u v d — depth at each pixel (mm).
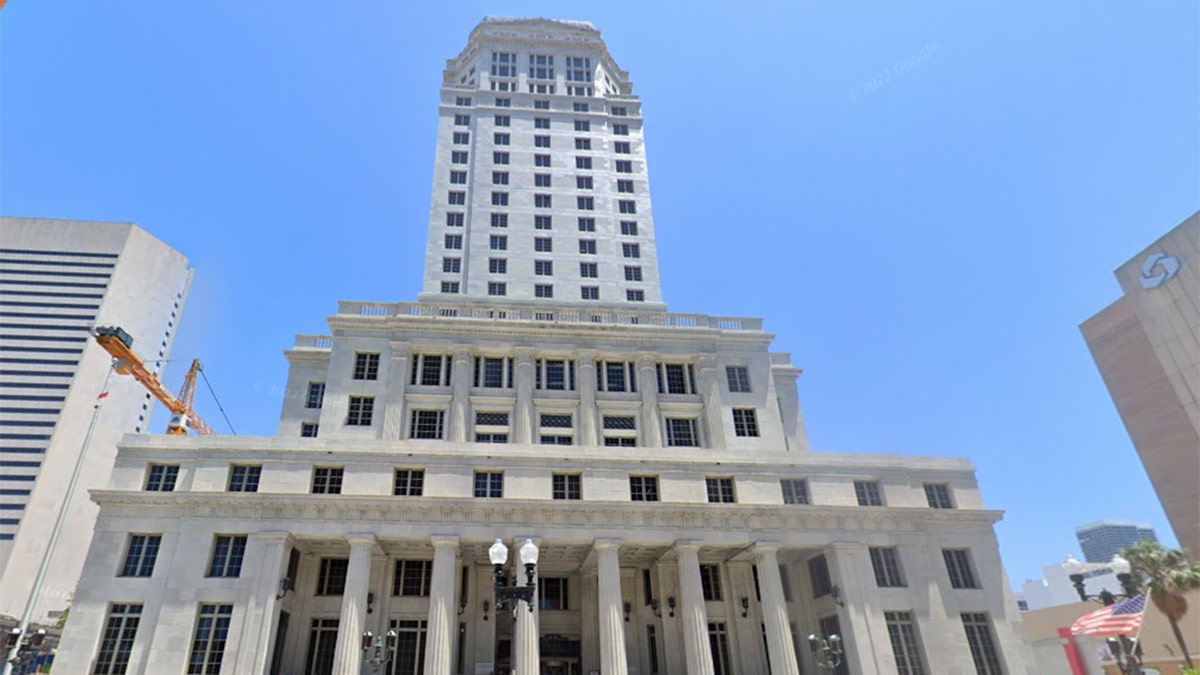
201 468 39125
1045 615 69062
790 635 38000
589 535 38969
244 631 34219
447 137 79250
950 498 45594
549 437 50812
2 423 107750
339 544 39625
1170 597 47406
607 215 75125
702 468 43250
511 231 71562
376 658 35000
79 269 126062
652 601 44125
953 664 39062
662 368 55031
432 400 50594
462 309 56562
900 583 41406
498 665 41688
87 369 115062
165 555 36250
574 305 62719
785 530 41094
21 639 31875
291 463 39688
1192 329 70938
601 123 84062
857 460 45219
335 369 50562
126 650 34156
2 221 128625
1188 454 73375
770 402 53938
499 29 92875
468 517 38688
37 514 100812
